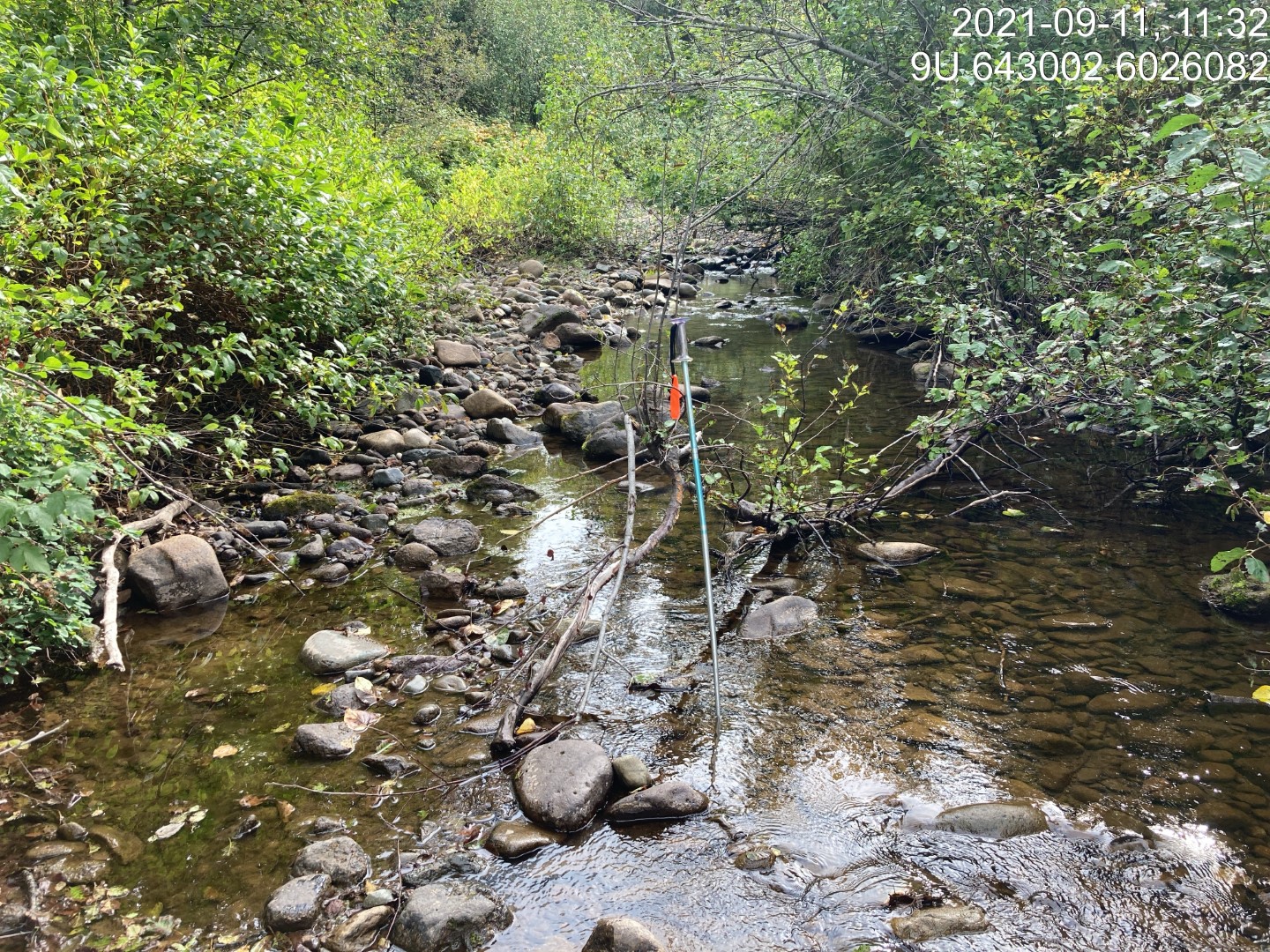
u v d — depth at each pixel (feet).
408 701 11.87
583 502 19.79
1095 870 8.66
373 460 21.58
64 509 9.91
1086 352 18.76
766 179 34.50
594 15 44.50
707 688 12.13
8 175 13.60
